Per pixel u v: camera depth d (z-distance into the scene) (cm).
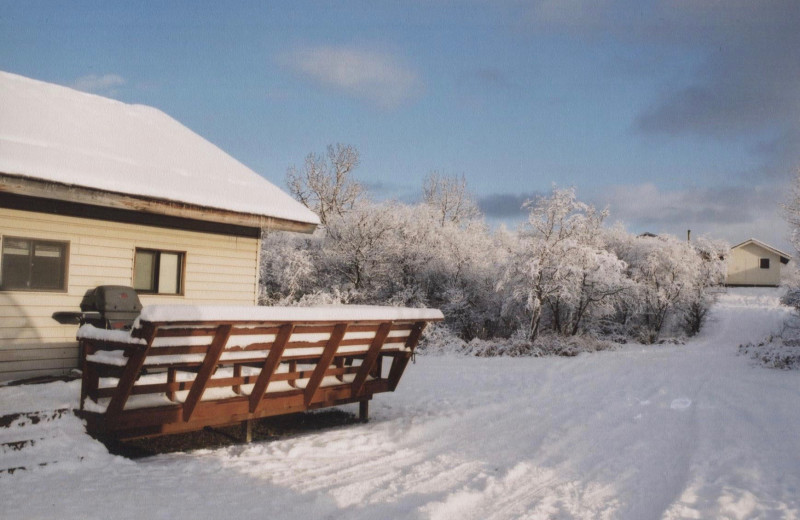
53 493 507
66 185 805
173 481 569
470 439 823
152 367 627
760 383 1399
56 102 1105
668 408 1069
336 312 748
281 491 554
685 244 3328
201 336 634
